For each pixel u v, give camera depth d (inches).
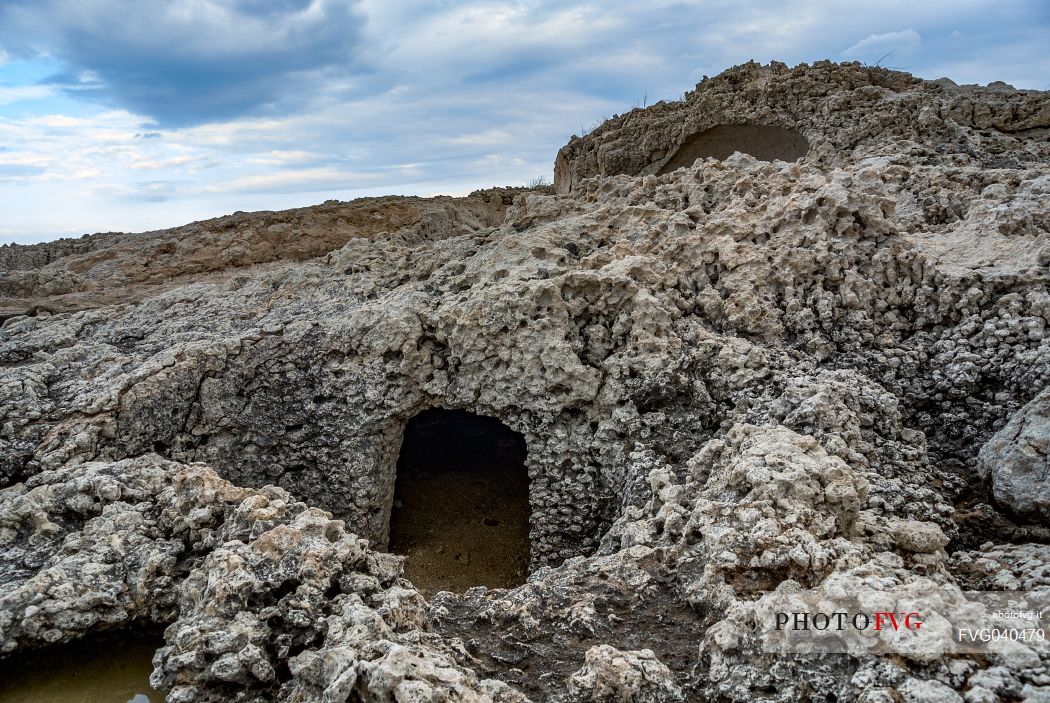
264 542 186.4
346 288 358.3
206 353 313.1
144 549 206.1
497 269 324.2
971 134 464.1
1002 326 265.7
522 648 164.6
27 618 182.9
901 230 321.4
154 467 247.6
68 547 206.1
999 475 212.2
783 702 131.8
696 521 191.0
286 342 323.9
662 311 283.1
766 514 174.1
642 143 622.2
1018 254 289.0
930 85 532.4
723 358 270.5
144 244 589.0
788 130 548.7
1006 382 255.1
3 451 265.7
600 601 177.0
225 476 314.2
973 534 210.2
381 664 133.9
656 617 170.7
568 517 284.7
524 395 292.0
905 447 236.5
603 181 422.6
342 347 316.5
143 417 290.7
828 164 483.5
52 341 353.7
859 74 545.0
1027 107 462.0
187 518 211.5
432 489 375.6
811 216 312.3
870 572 152.9
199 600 178.4
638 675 141.3
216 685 156.5
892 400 245.6
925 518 206.1
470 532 339.3
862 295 291.1
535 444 294.0
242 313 357.7
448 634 171.5
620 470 269.3
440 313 307.4
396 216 645.3
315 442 315.0
